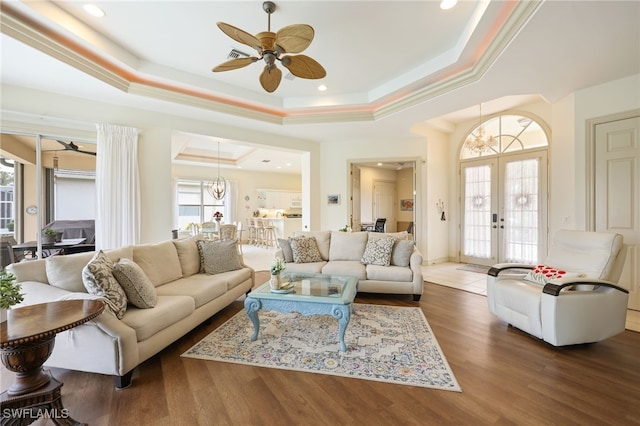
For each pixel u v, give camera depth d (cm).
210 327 303
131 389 197
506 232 568
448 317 325
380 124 499
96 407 178
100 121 385
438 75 357
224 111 438
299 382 204
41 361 163
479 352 245
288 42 226
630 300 335
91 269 208
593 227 357
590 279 252
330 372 216
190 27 282
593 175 356
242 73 379
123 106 402
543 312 250
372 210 1009
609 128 344
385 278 382
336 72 380
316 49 323
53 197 372
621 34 242
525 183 540
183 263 351
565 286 245
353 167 638
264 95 451
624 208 336
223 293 330
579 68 304
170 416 171
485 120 586
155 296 246
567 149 386
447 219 654
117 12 259
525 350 248
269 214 1139
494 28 263
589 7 209
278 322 314
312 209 624
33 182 355
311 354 243
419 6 253
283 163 962
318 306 256
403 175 1058
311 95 459
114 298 211
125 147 392
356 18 269
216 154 922
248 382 205
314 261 434
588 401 181
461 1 248
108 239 380
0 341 133
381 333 283
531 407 176
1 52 263
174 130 446
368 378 208
